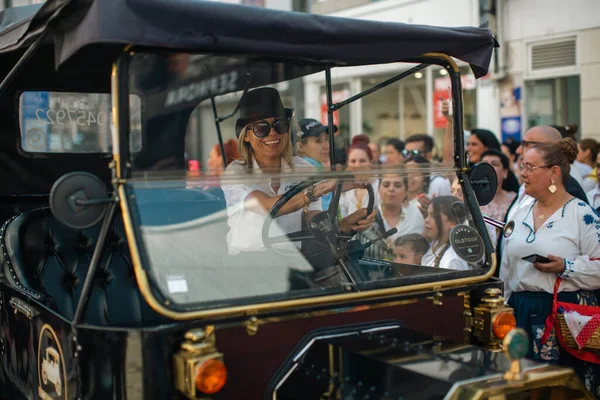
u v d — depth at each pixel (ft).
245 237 9.19
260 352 8.09
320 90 11.97
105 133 13.80
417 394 7.30
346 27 8.96
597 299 12.44
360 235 9.99
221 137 11.28
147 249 7.99
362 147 20.11
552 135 14.12
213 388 7.43
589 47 26.73
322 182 9.87
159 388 7.51
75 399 8.13
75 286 11.46
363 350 8.03
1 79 12.82
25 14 13.01
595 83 26.73
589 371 11.93
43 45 11.03
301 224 9.75
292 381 8.12
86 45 8.04
